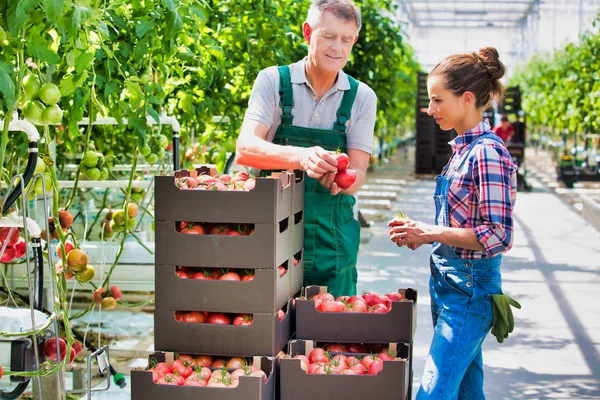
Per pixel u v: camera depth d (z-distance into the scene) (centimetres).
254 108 328
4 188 350
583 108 1437
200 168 328
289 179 284
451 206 279
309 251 327
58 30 290
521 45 3697
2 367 279
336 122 330
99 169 414
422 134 1873
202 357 277
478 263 276
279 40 612
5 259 319
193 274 283
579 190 1395
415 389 457
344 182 289
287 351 289
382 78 868
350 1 316
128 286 469
